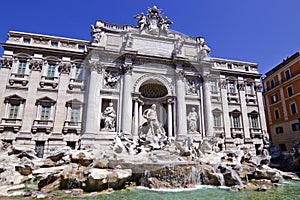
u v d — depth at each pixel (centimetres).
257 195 1305
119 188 1462
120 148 2122
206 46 3403
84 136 2405
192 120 2966
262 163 2691
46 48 2780
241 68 3666
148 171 1608
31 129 2484
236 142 3128
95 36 2900
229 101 3384
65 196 1246
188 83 3152
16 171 1856
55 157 2094
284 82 3753
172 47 3212
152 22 3288
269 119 4166
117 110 2698
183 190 1445
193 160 2022
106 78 2817
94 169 1503
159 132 2728
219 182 1606
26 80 2633
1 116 2431
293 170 2552
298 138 3438
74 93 2728
